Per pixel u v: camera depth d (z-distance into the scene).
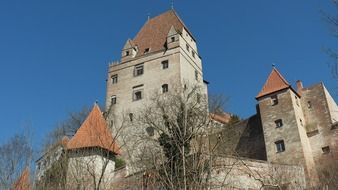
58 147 29.30
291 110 45.97
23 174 26.20
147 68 57.97
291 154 43.62
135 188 24.86
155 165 23.52
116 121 51.62
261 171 33.00
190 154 25.45
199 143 26.92
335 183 31.22
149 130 39.56
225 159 30.17
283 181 33.25
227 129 42.81
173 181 21.86
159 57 58.03
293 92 47.91
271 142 45.59
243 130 49.00
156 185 22.67
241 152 45.38
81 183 26.88
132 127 45.22
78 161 29.11
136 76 58.12
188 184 21.52
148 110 44.34
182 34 59.91
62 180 26.20
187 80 56.09
